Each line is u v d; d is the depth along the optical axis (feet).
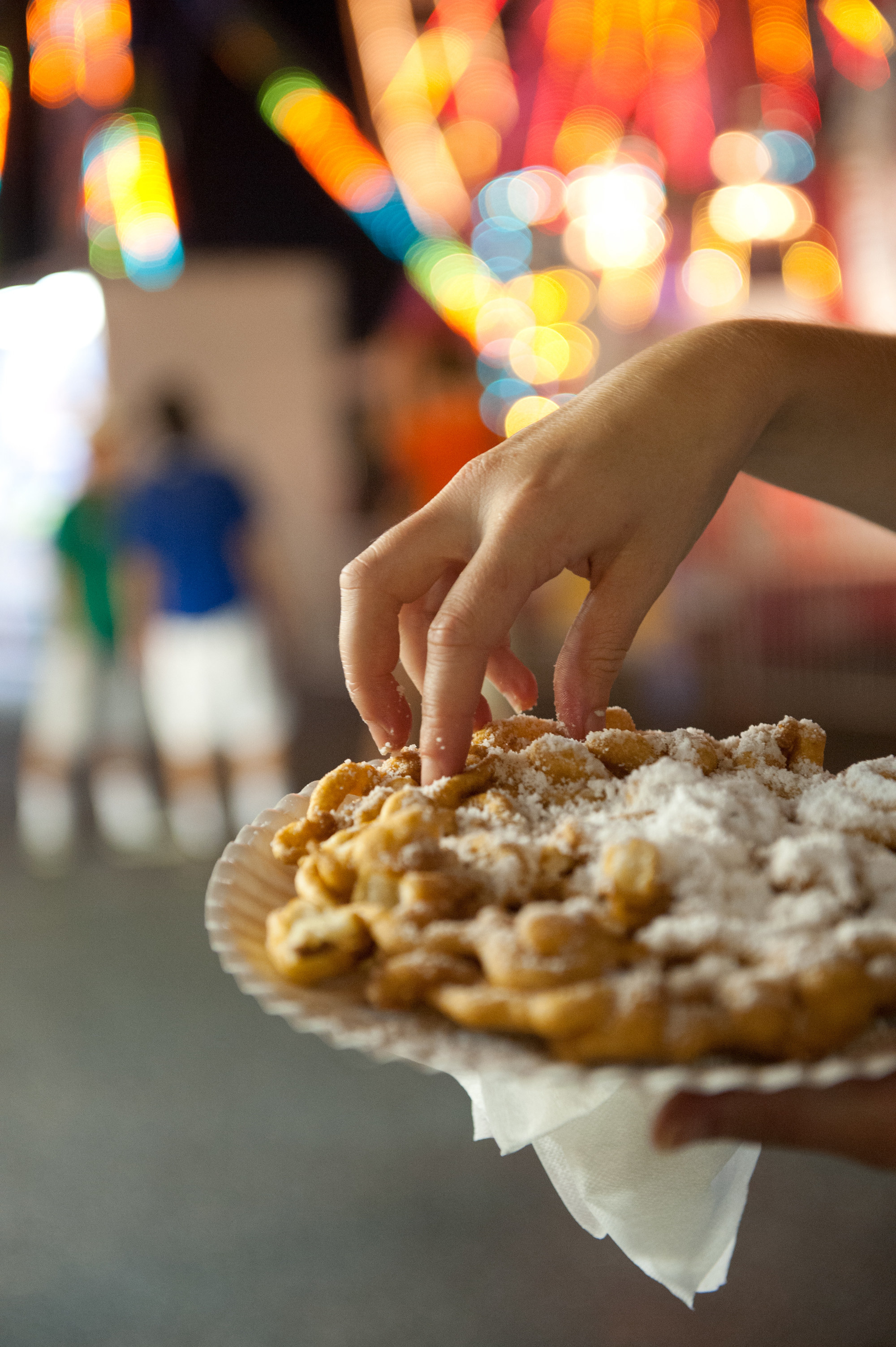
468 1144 8.60
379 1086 9.52
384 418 28.71
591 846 2.70
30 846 16.79
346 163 28.22
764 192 26.58
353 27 26.91
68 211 30.22
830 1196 7.89
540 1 26.53
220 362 31.01
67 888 15.01
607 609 3.41
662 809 2.86
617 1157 2.93
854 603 21.98
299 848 3.15
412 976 2.39
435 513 3.42
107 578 16.48
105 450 16.53
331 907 2.73
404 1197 7.98
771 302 28.19
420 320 31.53
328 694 27.94
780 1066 2.20
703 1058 2.23
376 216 29.07
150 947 12.77
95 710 16.87
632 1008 2.18
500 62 27.20
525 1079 2.18
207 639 16.61
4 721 26.04
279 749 17.44
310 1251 7.48
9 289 31.24
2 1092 9.64
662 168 27.50
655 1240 2.98
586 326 29.43
